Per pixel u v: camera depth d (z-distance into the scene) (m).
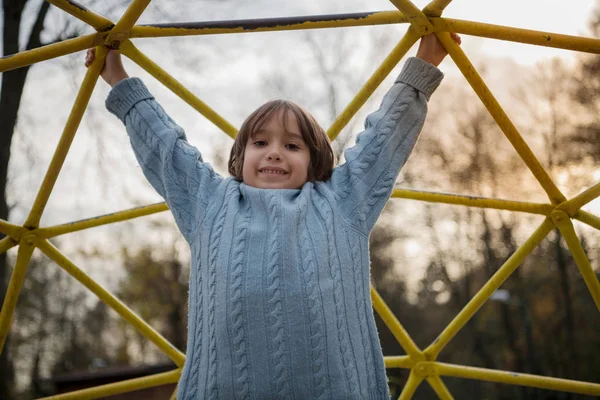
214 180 3.07
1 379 11.43
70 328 34.81
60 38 10.46
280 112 3.10
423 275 27.77
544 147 21.36
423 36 3.31
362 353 2.70
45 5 10.27
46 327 33.88
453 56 3.33
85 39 3.28
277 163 2.99
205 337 2.70
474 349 27.11
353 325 2.70
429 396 27.86
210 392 2.60
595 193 3.97
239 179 3.13
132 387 4.64
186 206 3.05
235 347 2.59
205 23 3.30
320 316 2.60
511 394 26.09
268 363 2.55
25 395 31.80
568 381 4.38
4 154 9.75
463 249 25.14
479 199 4.32
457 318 4.56
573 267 24.33
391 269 27.94
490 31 3.23
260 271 2.64
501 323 27.06
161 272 29.39
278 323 2.58
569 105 21.03
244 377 2.55
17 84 9.97
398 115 3.12
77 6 3.18
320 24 3.24
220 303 2.65
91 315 35.53
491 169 22.88
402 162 3.09
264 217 2.80
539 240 4.20
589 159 20.75
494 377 4.52
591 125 20.62
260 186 2.99
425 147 23.20
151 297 29.78
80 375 20.39
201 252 2.84
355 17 3.24
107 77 3.48
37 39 10.33
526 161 3.86
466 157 23.05
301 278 2.64
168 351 4.66
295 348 2.55
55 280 33.34
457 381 27.61
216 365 2.61
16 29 10.13
